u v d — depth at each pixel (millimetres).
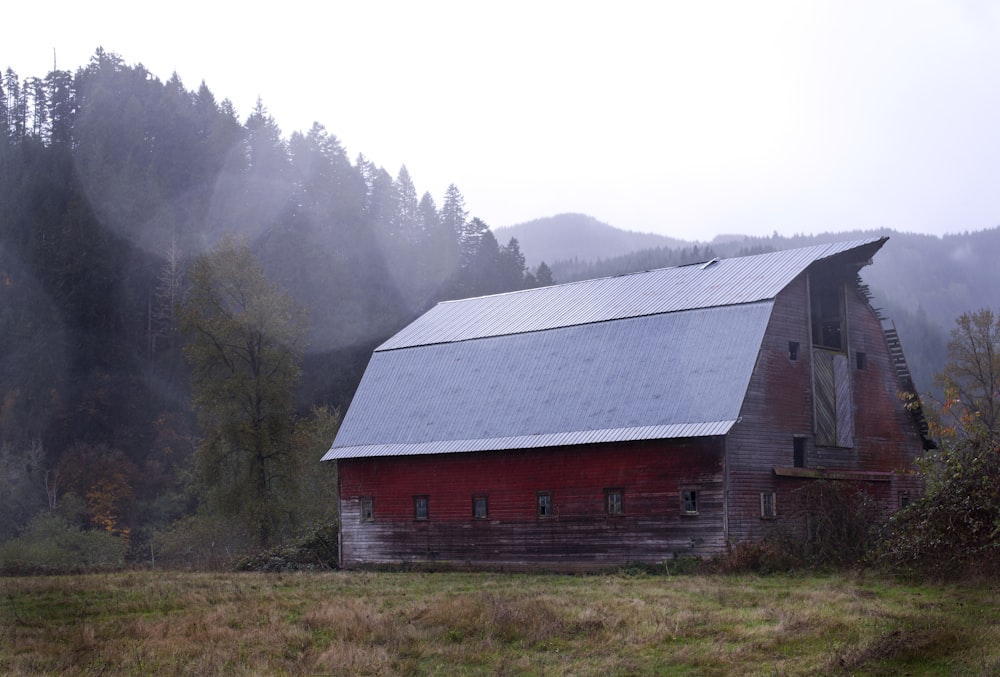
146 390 104250
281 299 60625
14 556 60375
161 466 93562
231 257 60344
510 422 42344
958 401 46750
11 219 118938
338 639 21656
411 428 45531
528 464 41531
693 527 36969
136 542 84000
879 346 45750
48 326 105062
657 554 37656
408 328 52344
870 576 29938
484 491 42656
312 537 49156
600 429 39375
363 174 171000
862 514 34406
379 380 48781
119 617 26031
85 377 103062
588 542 39438
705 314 40562
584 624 22219
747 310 39562
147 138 135500
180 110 141000
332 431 70688
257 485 58406
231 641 21922
